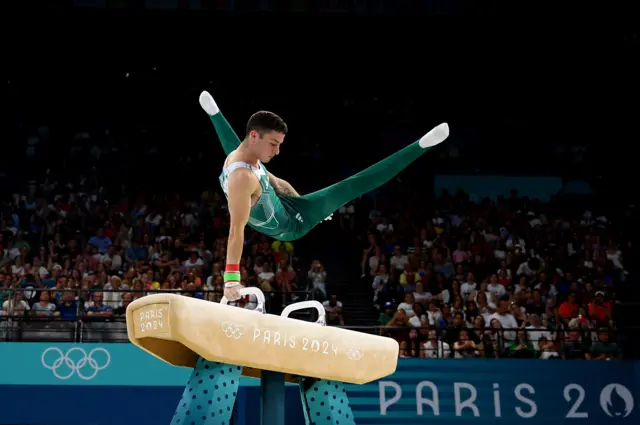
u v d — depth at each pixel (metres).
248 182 3.76
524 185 20.56
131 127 20.94
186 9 19.17
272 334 3.45
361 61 21.14
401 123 21.62
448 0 19.25
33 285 14.67
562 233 18.14
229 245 3.70
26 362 11.89
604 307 14.74
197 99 21.36
